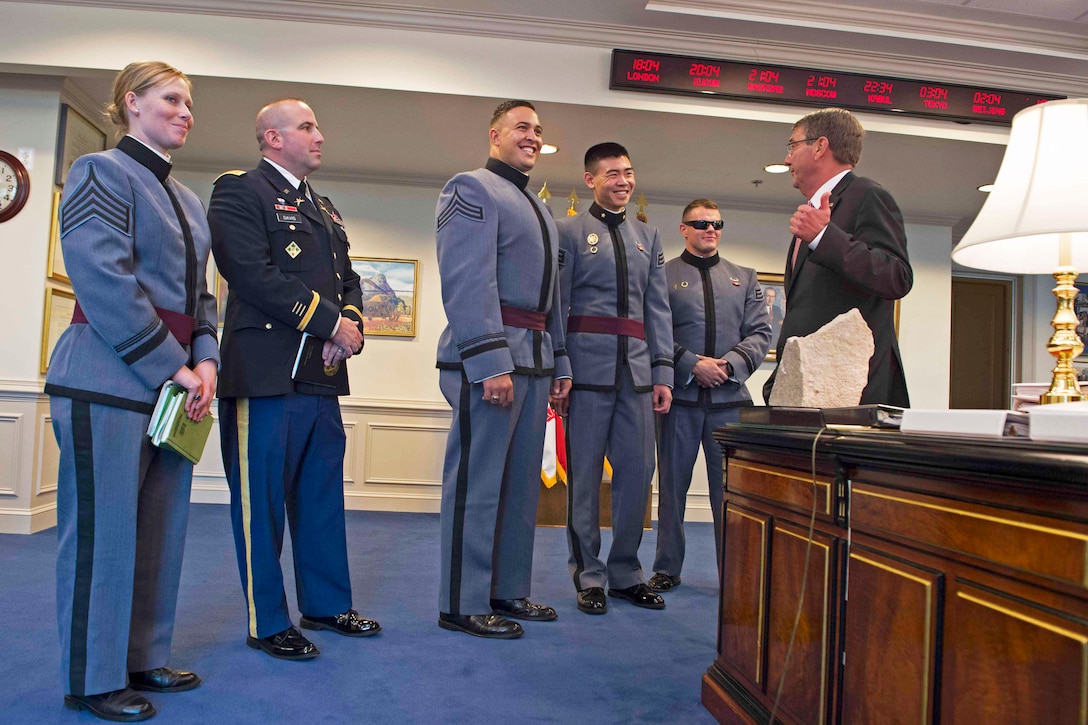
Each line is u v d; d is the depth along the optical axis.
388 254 5.84
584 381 3.03
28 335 4.42
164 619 1.99
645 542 4.67
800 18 4.15
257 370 2.22
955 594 1.14
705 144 4.88
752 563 1.84
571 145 4.96
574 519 3.06
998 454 1.03
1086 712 0.90
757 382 6.05
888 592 1.31
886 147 4.79
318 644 2.35
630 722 1.87
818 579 1.53
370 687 2.02
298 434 2.30
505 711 1.90
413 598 2.99
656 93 4.28
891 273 1.87
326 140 5.11
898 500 1.29
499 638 2.48
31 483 4.36
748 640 1.84
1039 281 7.44
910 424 1.37
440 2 4.04
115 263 1.75
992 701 1.06
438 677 2.11
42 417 4.45
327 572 2.47
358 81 4.15
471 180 2.56
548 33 4.21
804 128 2.20
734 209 6.12
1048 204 1.38
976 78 4.57
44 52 4.04
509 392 2.48
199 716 1.81
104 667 1.79
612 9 4.06
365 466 5.77
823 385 1.80
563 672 2.20
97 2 4.02
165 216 1.90
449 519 2.57
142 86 1.90
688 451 3.39
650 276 3.21
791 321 2.16
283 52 4.11
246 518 2.26
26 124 4.45
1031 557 1.00
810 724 1.53
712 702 1.94
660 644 2.50
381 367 5.81
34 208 4.45
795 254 2.29
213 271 5.72
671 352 3.21
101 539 1.78
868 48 4.39
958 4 4.09
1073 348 1.53
